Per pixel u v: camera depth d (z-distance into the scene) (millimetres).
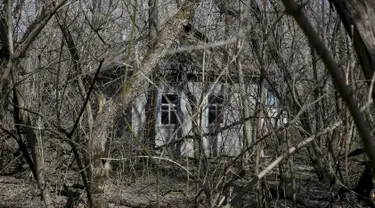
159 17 6695
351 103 2023
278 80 6211
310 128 5691
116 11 7160
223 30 6293
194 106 6051
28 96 6172
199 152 5734
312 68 6430
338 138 5281
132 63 6008
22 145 5781
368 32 3682
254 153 5809
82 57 5988
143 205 7875
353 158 6070
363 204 6629
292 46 6258
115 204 7953
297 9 1885
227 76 5988
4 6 5527
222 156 5781
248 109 6230
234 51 5785
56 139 6676
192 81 6793
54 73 5980
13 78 4988
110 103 5320
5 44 5359
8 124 6195
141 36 6449
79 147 5602
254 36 6109
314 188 7180
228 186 5312
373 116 4691
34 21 5629
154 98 8320
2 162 8461
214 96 6281
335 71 1976
